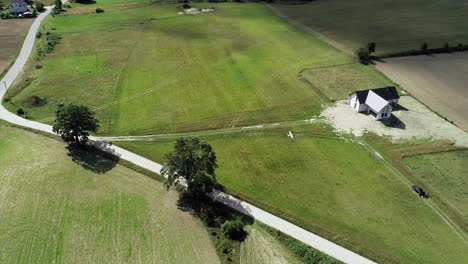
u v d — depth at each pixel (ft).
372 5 542.98
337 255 173.47
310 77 334.24
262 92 310.04
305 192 210.59
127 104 293.64
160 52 383.86
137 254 173.17
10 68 348.59
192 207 199.41
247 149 245.45
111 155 237.66
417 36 425.69
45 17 489.67
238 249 177.17
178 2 556.10
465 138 254.06
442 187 213.25
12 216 192.03
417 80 331.36
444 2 546.67
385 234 184.55
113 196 205.87
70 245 176.86
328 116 278.87
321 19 488.02
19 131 259.19
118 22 473.26
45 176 219.20
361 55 363.97
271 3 559.79
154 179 218.79
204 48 392.88
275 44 405.18
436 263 170.19
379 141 251.39
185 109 287.69
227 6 539.70
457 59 372.38
